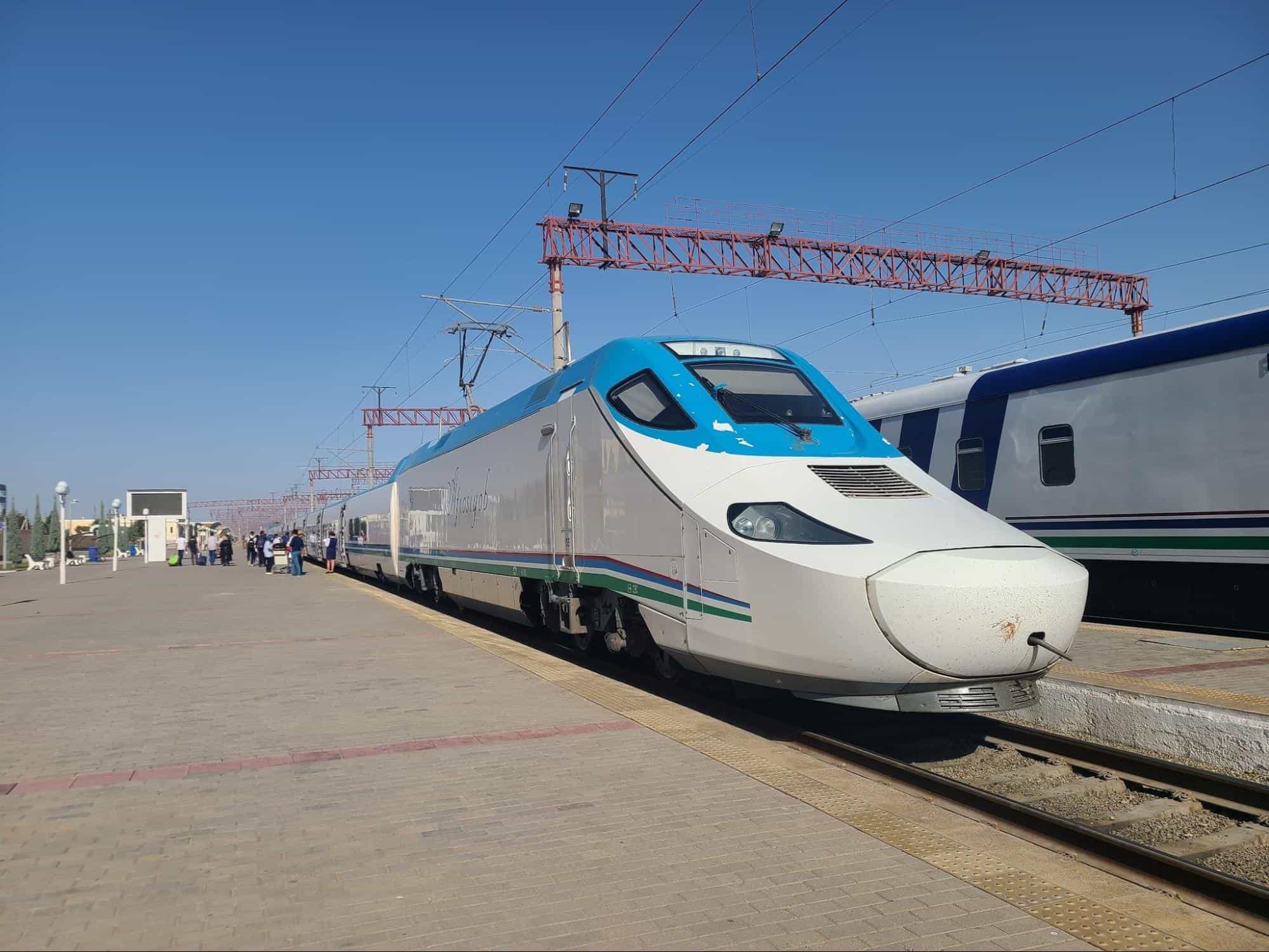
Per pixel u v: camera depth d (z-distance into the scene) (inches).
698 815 195.0
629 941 138.3
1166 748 252.4
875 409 631.2
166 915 148.3
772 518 265.6
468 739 263.7
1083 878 166.4
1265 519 397.7
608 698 323.6
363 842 181.0
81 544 3307.1
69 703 327.3
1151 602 462.3
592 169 911.0
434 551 681.6
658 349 342.0
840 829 186.2
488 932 141.7
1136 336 460.4
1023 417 515.2
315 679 370.0
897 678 236.7
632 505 325.1
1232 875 166.1
